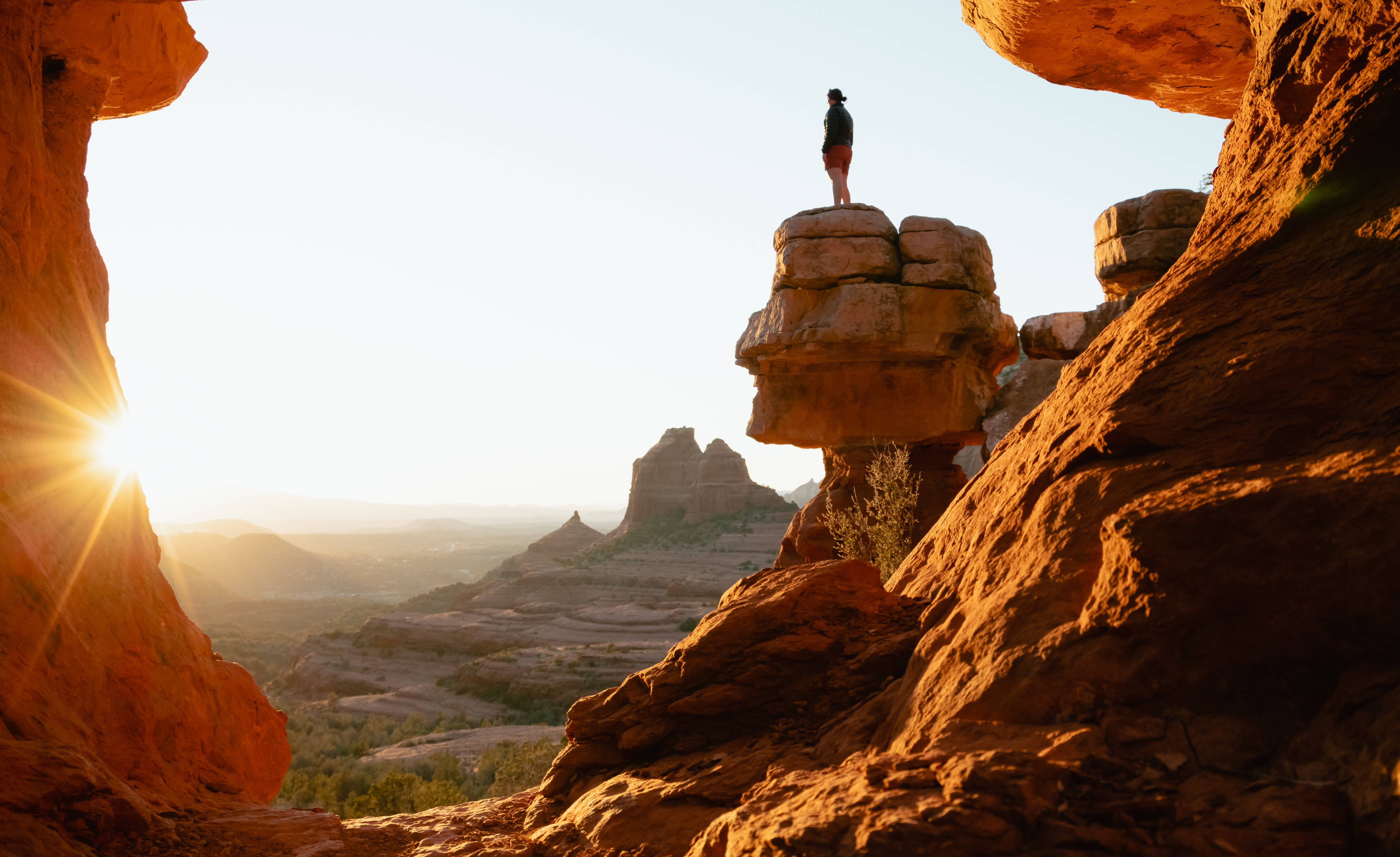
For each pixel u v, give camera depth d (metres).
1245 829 2.88
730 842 3.84
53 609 6.59
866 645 5.96
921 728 4.30
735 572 138.12
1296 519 3.50
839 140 18.81
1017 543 5.09
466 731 59.09
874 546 14.48
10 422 6.75
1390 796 2.71
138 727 7.25
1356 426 3.89
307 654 98.38
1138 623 3.77
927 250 17.98
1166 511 3.81
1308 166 4.77
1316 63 5.42
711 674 6.28
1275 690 3.41
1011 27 9.09
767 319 18.98
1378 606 3.21
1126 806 3.07
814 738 5.45
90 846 5.51
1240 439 4.25
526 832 6.27
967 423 18.92
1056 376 20.20
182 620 8.98
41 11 7.97
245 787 8.85
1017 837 3.06
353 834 6.56
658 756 6.39
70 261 8.35
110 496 8.36
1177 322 5.09
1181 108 10.87
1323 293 4.46
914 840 3.07
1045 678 3.95
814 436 19.00
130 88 9.85
